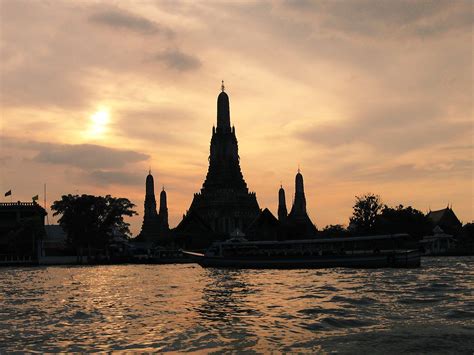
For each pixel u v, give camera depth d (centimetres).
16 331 2636
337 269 7775
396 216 14638
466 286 4388
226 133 17912
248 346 2228
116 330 2631
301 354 2095
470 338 2312
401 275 5925
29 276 7169
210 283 5381
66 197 12069
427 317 2825
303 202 18112
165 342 2336
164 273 7506
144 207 18262
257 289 4544
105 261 11581
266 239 15025
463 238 15488
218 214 16575
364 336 2378
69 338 2456
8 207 12344
